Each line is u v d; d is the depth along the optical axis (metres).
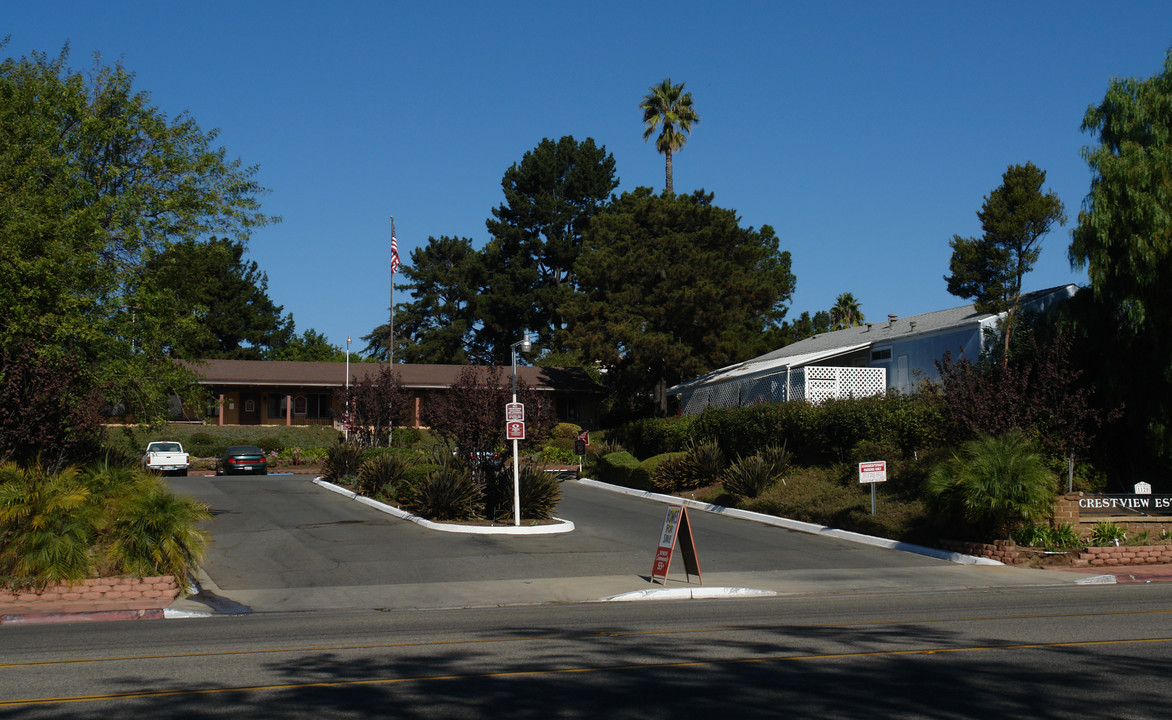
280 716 6.98
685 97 60.25
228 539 19.78
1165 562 18.30
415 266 80.62
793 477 26.50
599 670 8.57
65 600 13.85
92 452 18.11
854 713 7.01
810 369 31.88
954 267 32.06
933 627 11.12
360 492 27.55
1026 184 31.50
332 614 13.12
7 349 16.08
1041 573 17.19
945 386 22.95
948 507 19.20
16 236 17.78
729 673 8.42
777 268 67.31
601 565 17.34
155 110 22.44
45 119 20.38
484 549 18.88
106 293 20.34
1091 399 23.83
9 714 7.07
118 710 7.18
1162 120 23.02
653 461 31.67
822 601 14.03
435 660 9.14
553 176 75.31
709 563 17.91
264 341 81.25
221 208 22.69
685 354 45.44
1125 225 22.33
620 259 46.50
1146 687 7.87
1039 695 7.57
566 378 58.78
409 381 55.72
